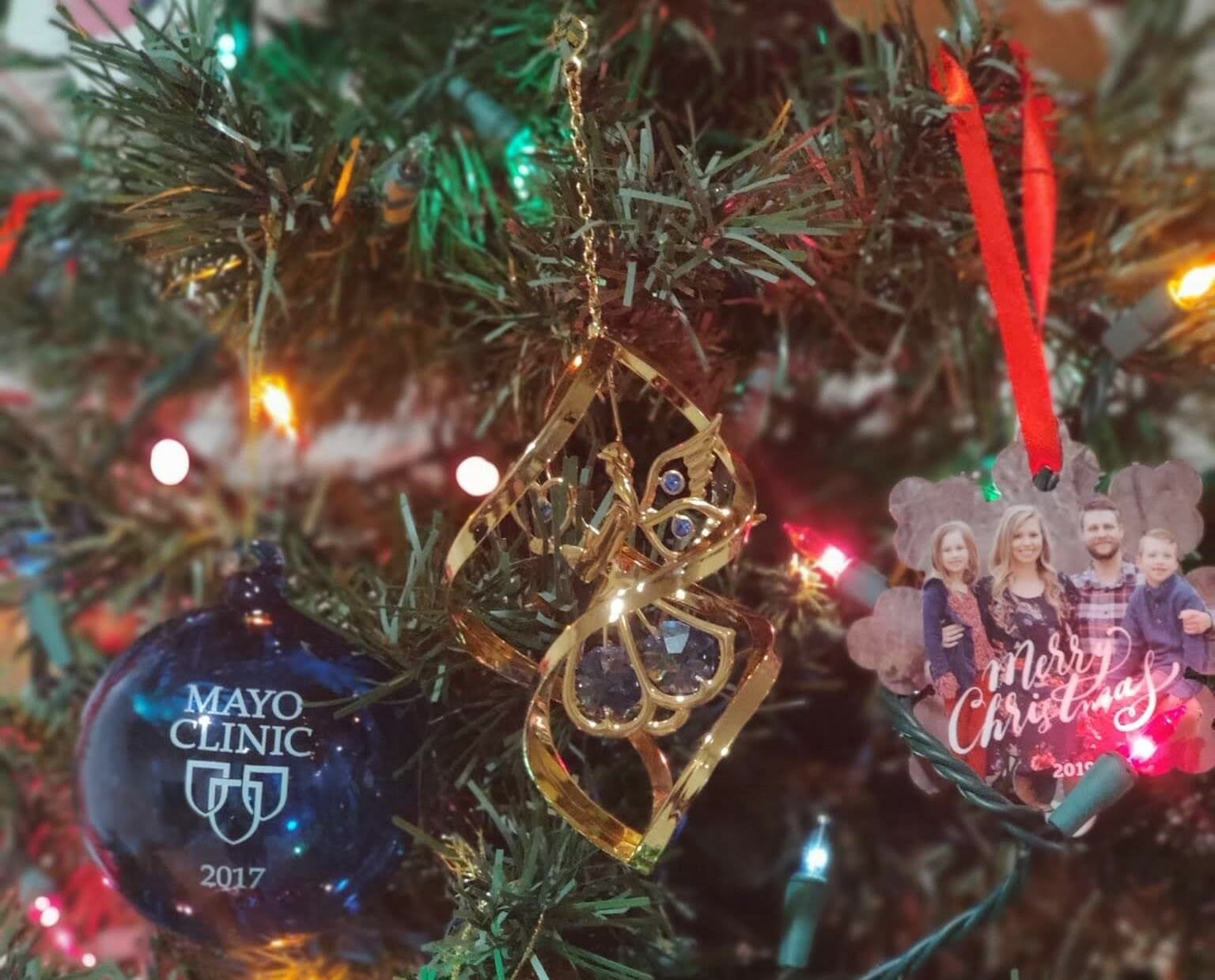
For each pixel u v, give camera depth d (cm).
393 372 59
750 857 56
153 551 58
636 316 44
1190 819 52
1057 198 52
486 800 44
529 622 43
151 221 46
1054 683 43
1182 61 64
